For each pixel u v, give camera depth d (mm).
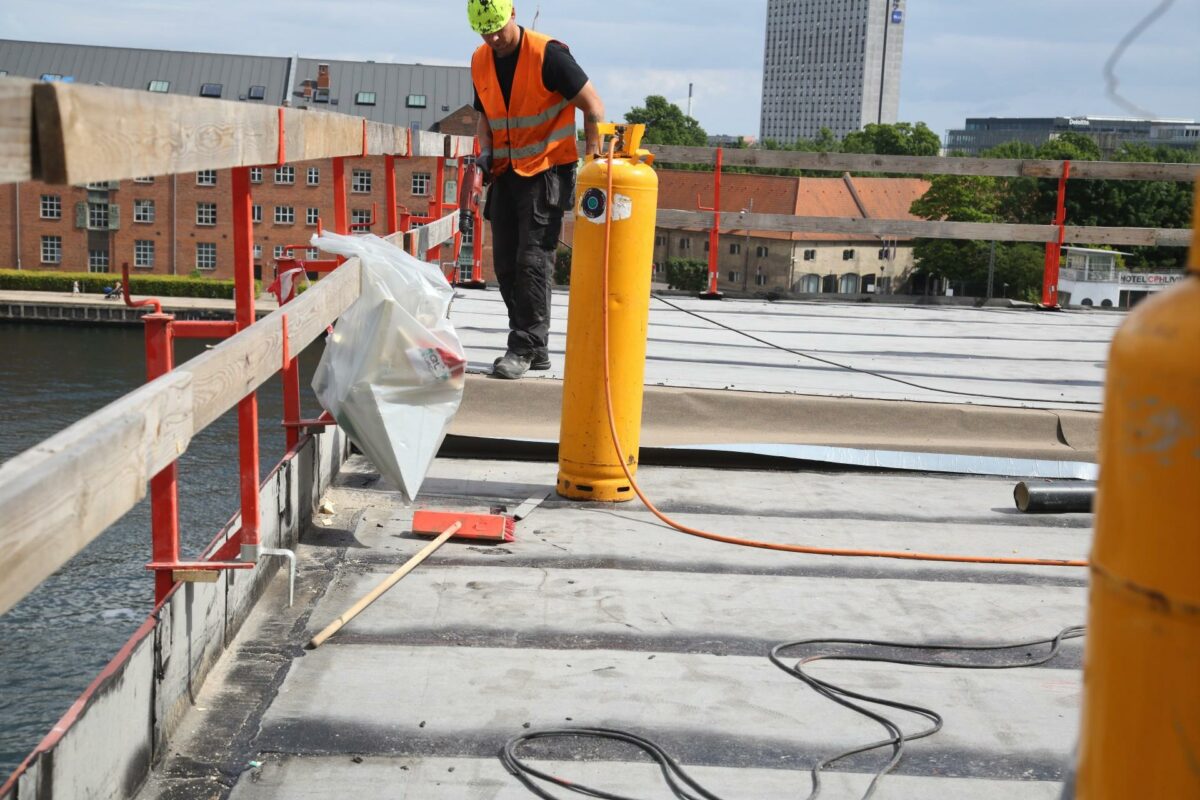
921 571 4031
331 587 3672
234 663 3117
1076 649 3408
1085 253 71750
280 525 3768
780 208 89812
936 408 5426
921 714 2977
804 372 6480
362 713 2873
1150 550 1041
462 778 2600
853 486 5055
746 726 2879
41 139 1595
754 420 5410
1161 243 10297
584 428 4578
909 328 8859
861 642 3404
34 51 77125
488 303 8836
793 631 3469
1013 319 9734
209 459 32656
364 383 4016
